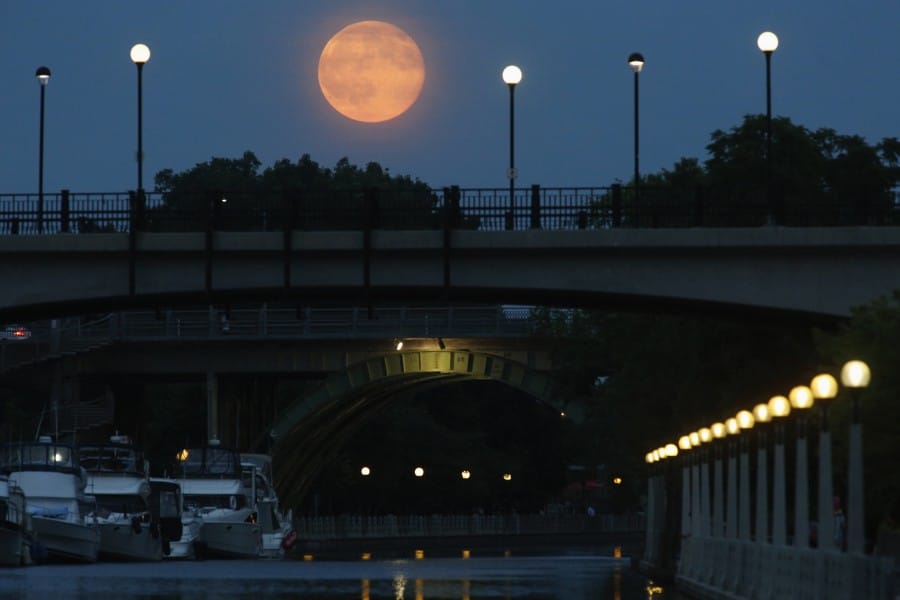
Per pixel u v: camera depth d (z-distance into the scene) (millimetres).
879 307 165500
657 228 197750
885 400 151750
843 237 193875
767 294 197000
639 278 198750
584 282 199625
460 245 199250
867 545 187125
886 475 152250
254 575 175375
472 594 136750
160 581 156875
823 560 98188
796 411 110938
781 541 117562
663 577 170750
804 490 110125
